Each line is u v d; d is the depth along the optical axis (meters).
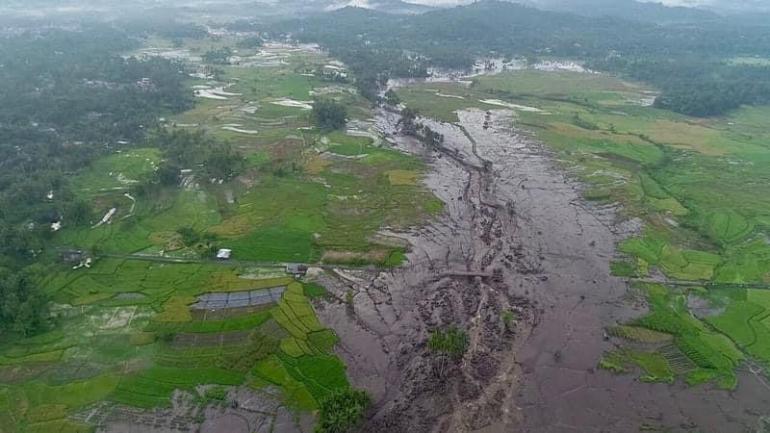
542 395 81.94
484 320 97.69
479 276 110.56
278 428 75.44
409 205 140.25
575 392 82.69
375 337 93.19
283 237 123.38
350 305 101.38
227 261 114.12
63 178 143.62
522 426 76.69
